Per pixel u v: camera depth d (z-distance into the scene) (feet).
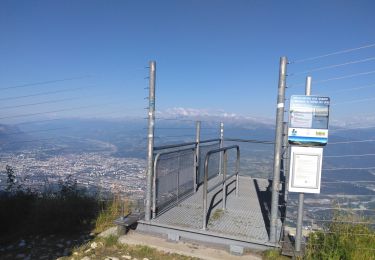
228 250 14.57
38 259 13.73
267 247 14.11
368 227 14.43
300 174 13.21
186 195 21.16
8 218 17.31
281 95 13.57
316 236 14.44
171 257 13.87
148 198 16.20
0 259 13.76
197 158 22.95
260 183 26.78
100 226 17.47
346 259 12.89
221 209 18.74
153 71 15.76
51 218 17.03
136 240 15.37
